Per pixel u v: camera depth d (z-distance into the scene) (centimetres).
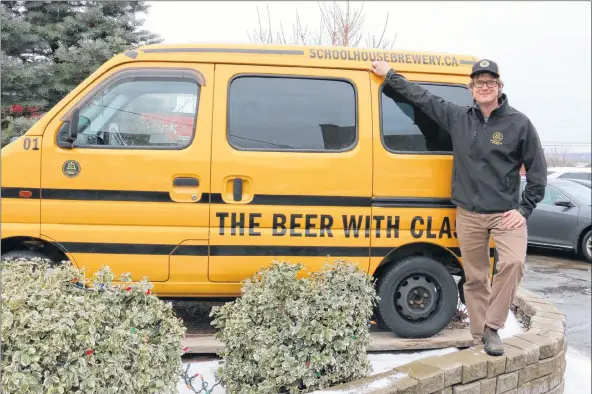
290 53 379
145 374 256
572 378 425
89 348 236
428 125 388
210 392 304
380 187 376
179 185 358
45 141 351
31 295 243
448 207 383
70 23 675
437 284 390
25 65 642
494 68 342
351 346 294
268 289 300
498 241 352
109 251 355
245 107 371
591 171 1462
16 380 215
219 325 309
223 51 373
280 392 296
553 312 429
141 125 364
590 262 944
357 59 386
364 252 375
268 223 365
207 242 361
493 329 344
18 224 350
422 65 393
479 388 325
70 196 352
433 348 386
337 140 377
